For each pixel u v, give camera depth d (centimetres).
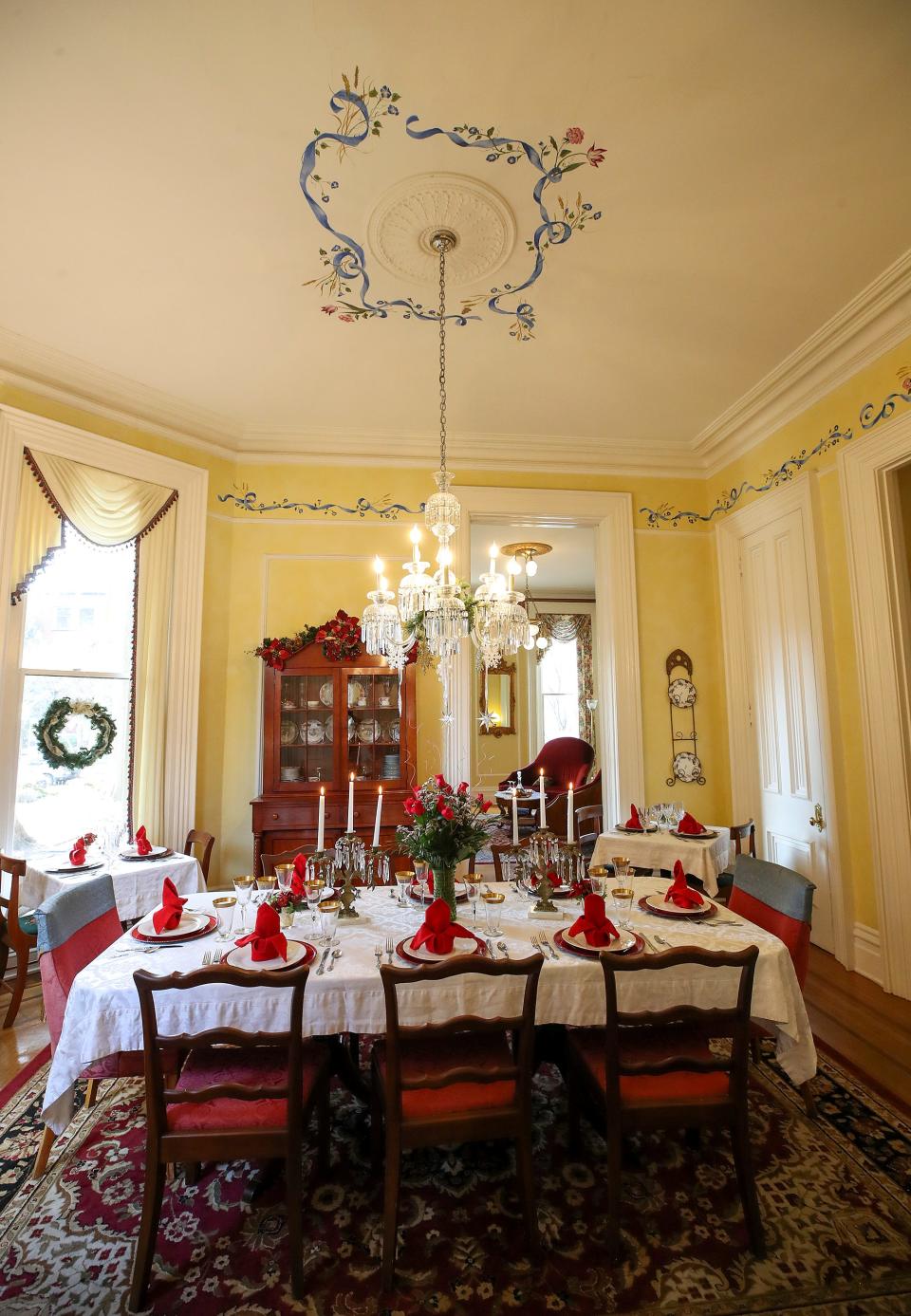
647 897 253
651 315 325
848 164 235
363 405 420
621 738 470
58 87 204
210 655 436
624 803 464
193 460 436
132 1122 229
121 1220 184
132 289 305
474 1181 199
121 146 226
